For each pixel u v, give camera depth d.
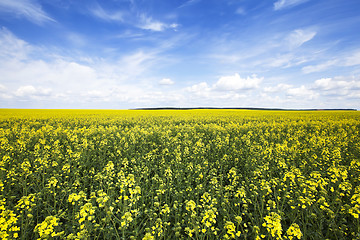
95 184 7.16
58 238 4.37
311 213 4.67
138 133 14.27
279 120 25.27
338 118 26.42
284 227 4.93
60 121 23.84
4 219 3.51
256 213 5.32
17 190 6.59
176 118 28.75
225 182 7.88
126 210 4.75
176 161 8.52
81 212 3.82
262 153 9.34
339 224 4.73
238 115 35.28
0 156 8.59
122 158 9.66
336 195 5.37
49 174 7.31
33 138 13.17
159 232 4.00
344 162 8.98
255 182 6.59
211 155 10.72
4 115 31.36
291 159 8.91
